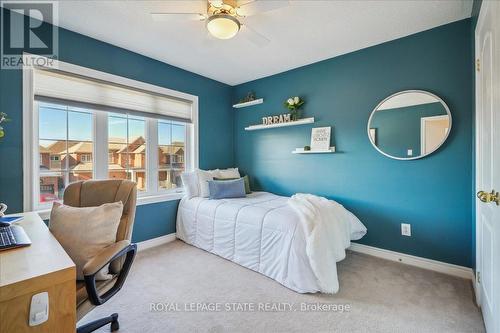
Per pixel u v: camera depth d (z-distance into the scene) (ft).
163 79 10.05
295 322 5.16
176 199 10.53
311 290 6.14
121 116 9.12
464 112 7.06
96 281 4.20
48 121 7.41
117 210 4.79
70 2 6.19
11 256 3.12
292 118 10.62
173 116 10.55
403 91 7.99
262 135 12.06
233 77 11.90
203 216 9.29
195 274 7.27
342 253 6.92
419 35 7.75
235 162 13.28
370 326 5.02
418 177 7.84
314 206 7.37
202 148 11.73
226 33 6.07
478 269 5.72
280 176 11.41
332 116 9.67
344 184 9.39
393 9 6.53
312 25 7.28
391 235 8.37
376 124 8.55
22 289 2.50
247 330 4.95
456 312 5.45
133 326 5.06
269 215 7.28
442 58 7.38
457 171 7.20
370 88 8.73
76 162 8.00
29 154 6.80
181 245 9.78
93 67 8.02
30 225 4.65
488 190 4.77
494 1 3.98
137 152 9.62
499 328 3.88
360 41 8.30
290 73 10.91
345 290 6.37
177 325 5.10
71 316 2.80
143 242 9.46
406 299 5.96
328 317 5.31
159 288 6.51
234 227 8.09
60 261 2.98
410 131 7.90
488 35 4.57
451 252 7.30
